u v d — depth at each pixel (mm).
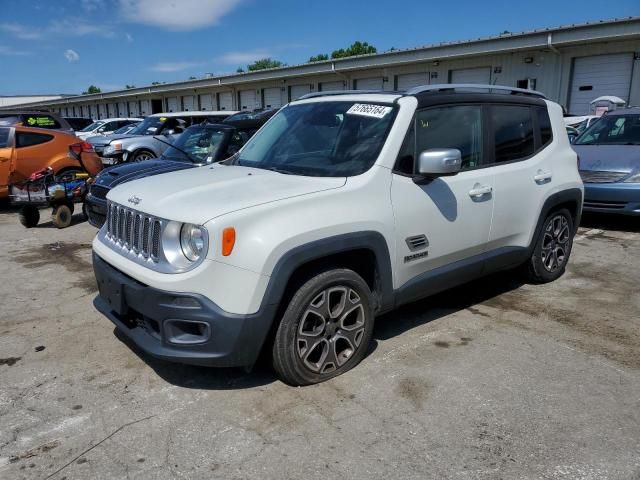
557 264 5594
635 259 6473
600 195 7730
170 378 3676
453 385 3551
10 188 8539
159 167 7496
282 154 4281
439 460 2822
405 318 4691
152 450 2918
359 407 3299
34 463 2822
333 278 3471
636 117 8859
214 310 3094
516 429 3080
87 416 3244
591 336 4320
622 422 3145
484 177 4426
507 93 4926
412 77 24312
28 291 5578
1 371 3816
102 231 4121
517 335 4336
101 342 4273
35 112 14234
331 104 4469
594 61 18984
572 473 2721
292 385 3531
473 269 4477
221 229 3080
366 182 3646
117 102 50750
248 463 2807
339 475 2713
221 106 36406
